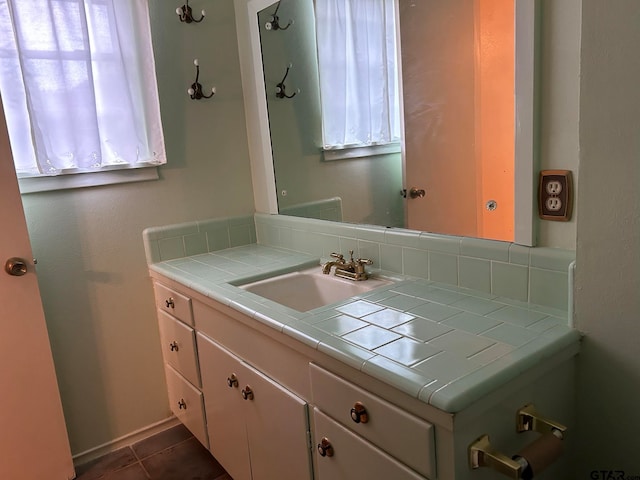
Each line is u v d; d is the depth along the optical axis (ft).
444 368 3.19
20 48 5.54
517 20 3.82
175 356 6.86
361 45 5.52
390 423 3.28
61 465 6.40
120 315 6.96
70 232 6.41
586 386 3.71
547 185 3.92
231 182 7.66
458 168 4.57
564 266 3.91
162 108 6.86
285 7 6.47
